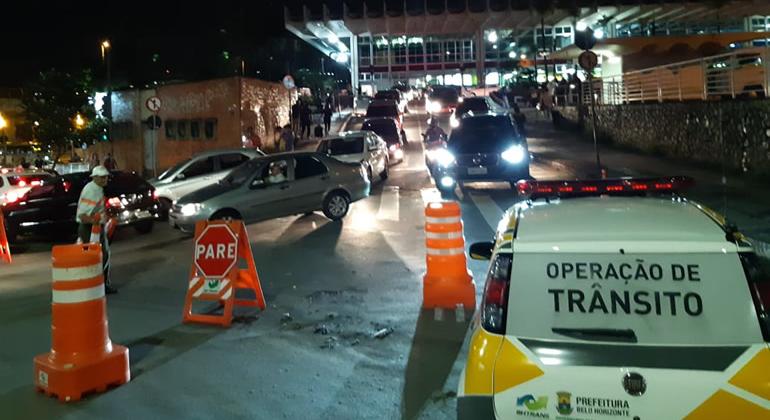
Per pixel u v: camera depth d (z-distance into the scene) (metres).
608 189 4.29
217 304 7.93
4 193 17.80
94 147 35.62
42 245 14.78
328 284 8.72
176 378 5.56
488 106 31.73
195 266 7.29
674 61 32.25
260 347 6.30
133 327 7.09
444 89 45.59
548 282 3.24
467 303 7.31
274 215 13.06
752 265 3.15
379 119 24.30
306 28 65.25
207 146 29.48
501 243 3.47
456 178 15.55
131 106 31.97
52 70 35.50
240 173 13.36
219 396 5.16
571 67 59.72
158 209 14.67
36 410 4.99
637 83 24.12
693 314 3.05
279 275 9.34
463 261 7.43
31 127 38.50
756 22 67.19
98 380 5.28
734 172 15.00
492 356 3.14
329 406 4.92
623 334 3.05
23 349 6.58
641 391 2.91
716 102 15.95
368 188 14.50
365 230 12.70
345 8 62.00
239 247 7.45
